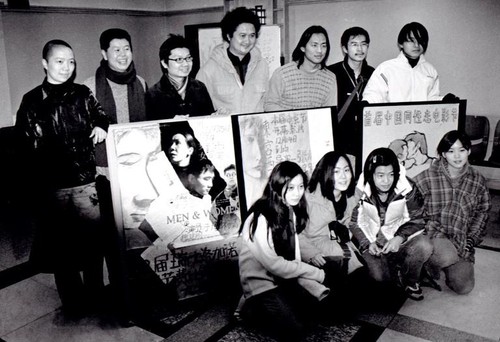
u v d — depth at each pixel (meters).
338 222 2.80
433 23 4.62
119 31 3.24
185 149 2.54
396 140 2.94
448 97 3.07
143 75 6.59
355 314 2.63
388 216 2.81
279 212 2.50
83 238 2.91
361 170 2.92
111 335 2.51
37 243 2.87
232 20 3.23
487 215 2.86
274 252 2.49
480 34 4.41
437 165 2.89
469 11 4.41
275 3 5.45
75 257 2.81
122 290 2.56
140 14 6.35
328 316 2.60
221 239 2.68
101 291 2.96
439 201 2.87
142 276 2.54
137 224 2.49
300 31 5.42
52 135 2.92
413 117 2.93
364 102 2.87
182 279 2.63
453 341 2.37
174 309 2.71
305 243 2.71
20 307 2.82
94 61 5.78
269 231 2.48
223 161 2.63
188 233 2.60
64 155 2.96
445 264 2.77
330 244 2.76
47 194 2.96
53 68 2.87
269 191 2.51
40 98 2.90
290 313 2.42
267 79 3.54
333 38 5.21
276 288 2.50
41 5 5.05
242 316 2.57
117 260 2.58
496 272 3.08
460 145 2.74
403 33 3.29
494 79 4.43
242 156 2.65
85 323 2.63
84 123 3.01
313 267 2.57
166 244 2.56
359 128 2.89
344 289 2.72
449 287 2.88
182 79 3.10
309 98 3.37
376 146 2.92
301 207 2.62
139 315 2.61
